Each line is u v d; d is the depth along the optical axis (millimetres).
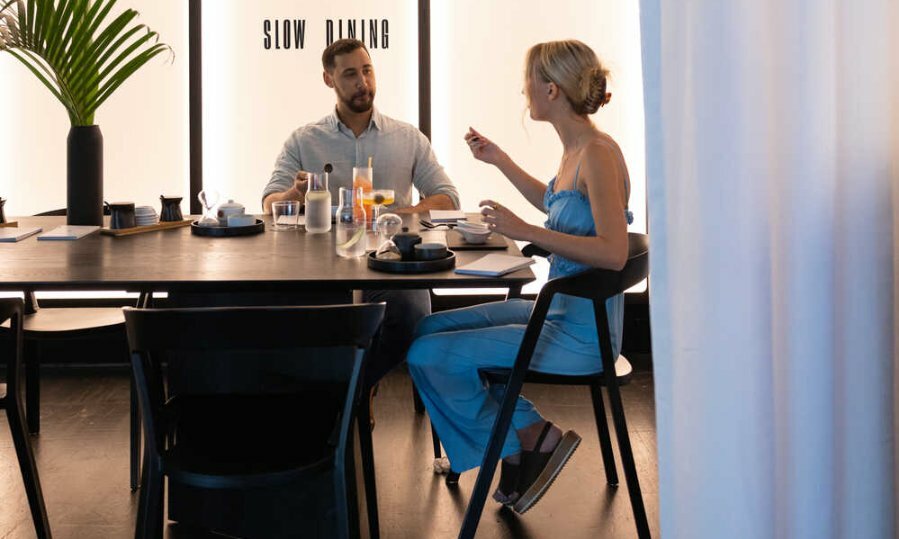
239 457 2008
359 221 3201
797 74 1257
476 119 4762
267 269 2391
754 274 1230
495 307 2871
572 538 2697
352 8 4723
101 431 3625
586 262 2420
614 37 4711
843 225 1300
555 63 2648
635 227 4801
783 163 1269
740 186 1223
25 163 4625
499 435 2371
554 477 2648
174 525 2740
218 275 2299
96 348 4570
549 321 2586
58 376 4391
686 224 1250
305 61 4730
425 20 4648
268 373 2535
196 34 4605
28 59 4562
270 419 2215
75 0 3074
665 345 1276
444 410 2619
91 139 3170
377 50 4754
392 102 4781
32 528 2740
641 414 3832
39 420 3666
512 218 2414
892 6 1301
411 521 2814
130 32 3191
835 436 1322
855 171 1291
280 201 3443
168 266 2424
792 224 1274
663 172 1260
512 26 4715
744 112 1218
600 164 2486
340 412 2150
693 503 1268
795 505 1309
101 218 3225
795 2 1250
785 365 1291
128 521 2801
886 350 1321
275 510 2578
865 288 1310
